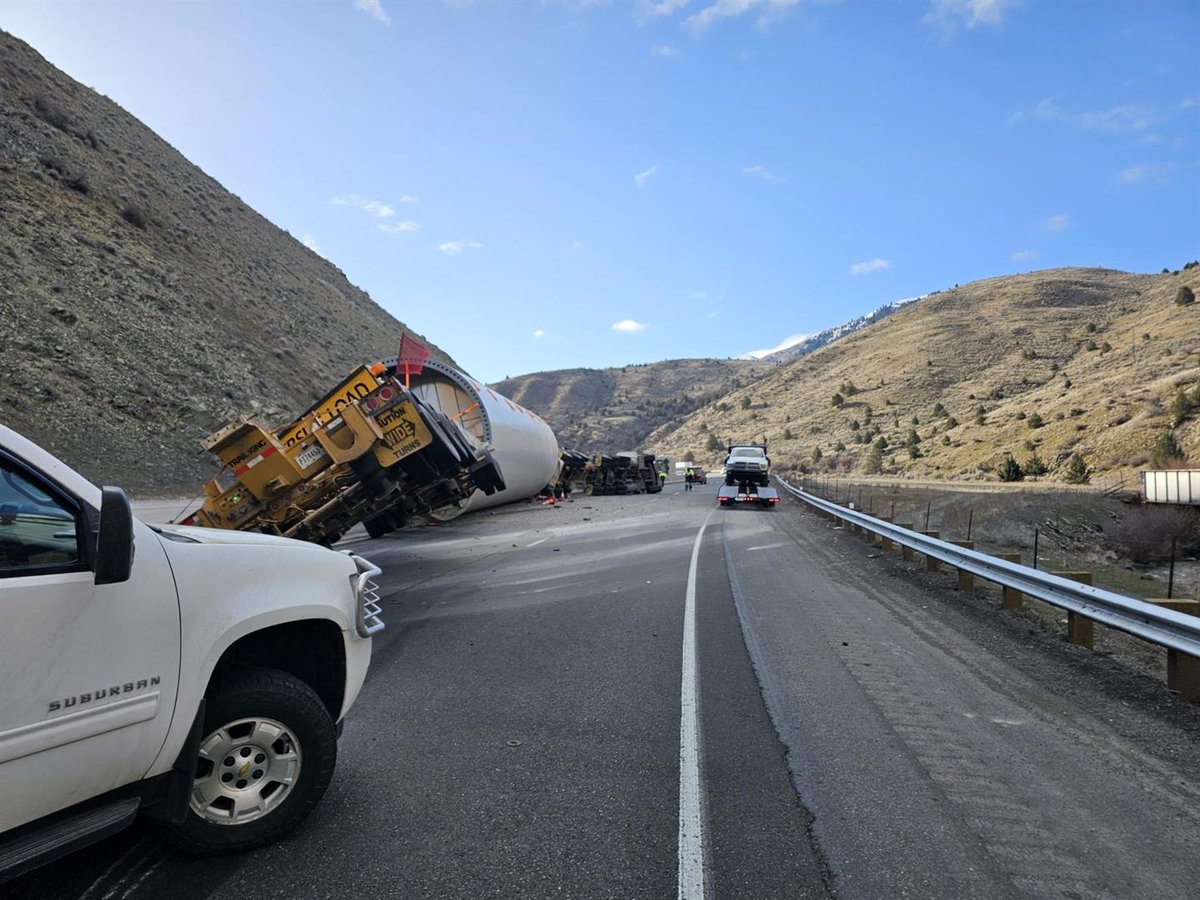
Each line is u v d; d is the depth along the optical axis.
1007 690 5.43
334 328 48.97
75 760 2.53
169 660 2.82
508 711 5.04
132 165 42.75
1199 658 4.67
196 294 33.91
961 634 7.16
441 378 18.75
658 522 20.81
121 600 2.69
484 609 8.52
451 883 2.98
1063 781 3.92
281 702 3.23
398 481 10.00
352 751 4.35
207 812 3.10
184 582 2.94
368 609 3.92
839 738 4.52
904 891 2.92
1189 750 4.32
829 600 8.98
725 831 3.40
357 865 3.11
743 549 14.30
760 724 4.76
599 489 41.66
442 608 8.59
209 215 47.50
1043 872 3.06
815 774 4.00
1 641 2.37
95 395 22.80
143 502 18.91
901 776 3.98
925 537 10.58
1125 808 3.62
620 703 5.18
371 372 9.95
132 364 25.47
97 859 3.14
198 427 25.00
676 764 4.14
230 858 3.16
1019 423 83.31
